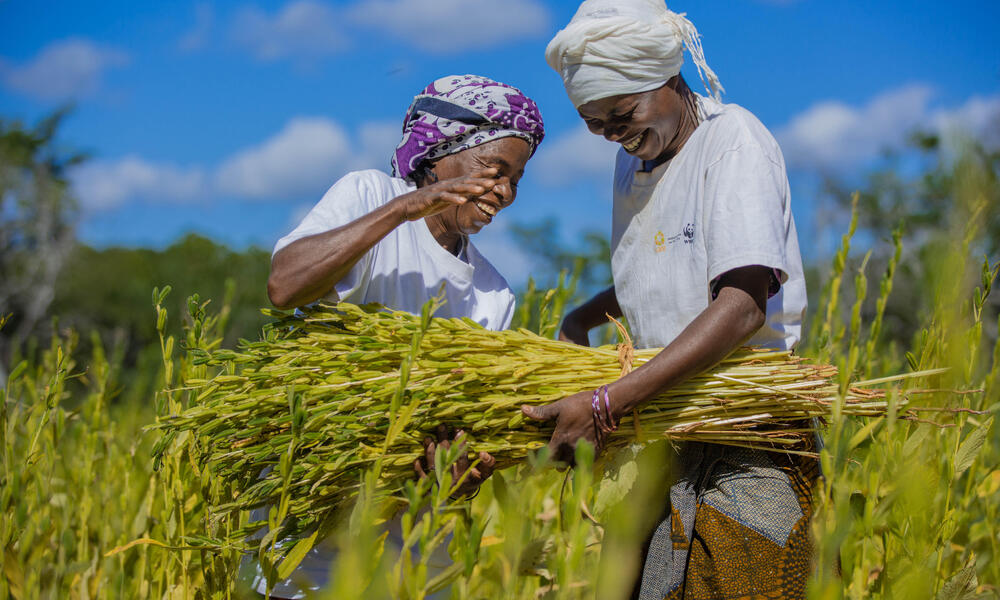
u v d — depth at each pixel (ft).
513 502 7.43
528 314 11.17
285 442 6.70
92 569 8.30
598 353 7.09
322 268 6.91
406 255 7.98
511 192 8.25
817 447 7.26
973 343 7.27
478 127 7.94
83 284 90.02
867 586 7.06
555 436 6.73
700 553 6.97
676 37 7.19
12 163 88.89
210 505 7.75
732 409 6.93
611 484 7.30
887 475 7.05
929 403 7.07
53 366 9.67
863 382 6.81
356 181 7.79
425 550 5.39
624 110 7.27
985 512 7.83
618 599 7.24
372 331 7.03
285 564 6.64
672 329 7.51
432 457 6.79
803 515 6.81
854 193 5.71
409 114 8.36
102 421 10.14
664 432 6.94
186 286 86.99
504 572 7.24
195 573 8.02
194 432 7.61
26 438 8.89
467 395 6.81
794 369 6.92
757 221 6.69
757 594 6.70
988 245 6.61
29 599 7.62
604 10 7.16
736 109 7.25
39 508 8.40
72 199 92.27
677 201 7.40
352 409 6.76
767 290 6.81
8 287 84.48
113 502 9.38
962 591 6.82
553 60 7.63
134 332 80.79
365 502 5.78
